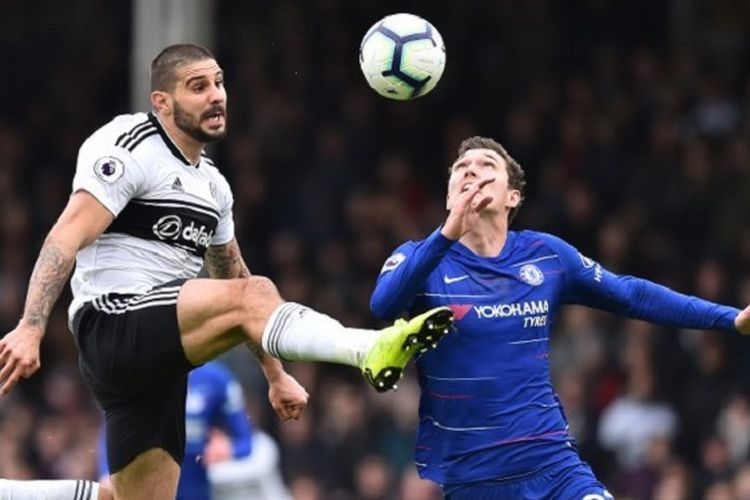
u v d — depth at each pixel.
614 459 52.31
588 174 60.50
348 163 63.28
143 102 52.59
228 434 39.81
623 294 29.86
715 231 58.19
